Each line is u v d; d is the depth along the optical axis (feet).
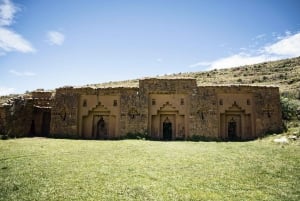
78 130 106.42
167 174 41.93
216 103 101.60
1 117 97.60
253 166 47.85
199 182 37.68
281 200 30.86
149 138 100.78
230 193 33.12
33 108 114.42
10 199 30.22
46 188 34.35
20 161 50.88
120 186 35.32
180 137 102.42
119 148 70.28
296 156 57.06
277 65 235.20
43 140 90.02
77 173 42.09
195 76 228.02
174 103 103.96
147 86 104.78
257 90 102.53
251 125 101.65
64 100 108.47
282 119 108.78
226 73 232.12
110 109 106.22
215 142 88.84
